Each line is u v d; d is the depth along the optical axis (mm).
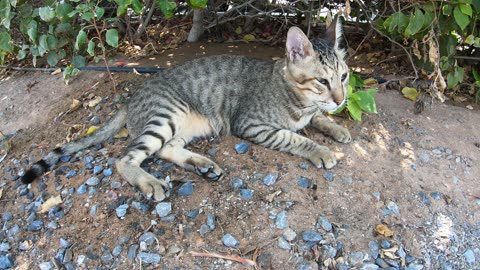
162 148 955
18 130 1144
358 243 826
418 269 810
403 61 1272
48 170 978
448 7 1005
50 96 1218
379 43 1366
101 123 1090
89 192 909
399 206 886
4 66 1366
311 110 982
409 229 857
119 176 922
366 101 982
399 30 1066
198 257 801
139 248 815
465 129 1065
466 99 1194
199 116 1022
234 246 810
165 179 904
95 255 825
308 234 820
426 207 894
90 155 990
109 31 1002
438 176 948
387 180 921
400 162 962
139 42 1398
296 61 928
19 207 939
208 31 1457
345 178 910
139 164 912
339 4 1277
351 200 880
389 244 830
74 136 1068
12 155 1071
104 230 849
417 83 1190
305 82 931
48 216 900
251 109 983
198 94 1018
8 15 1021
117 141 1025
